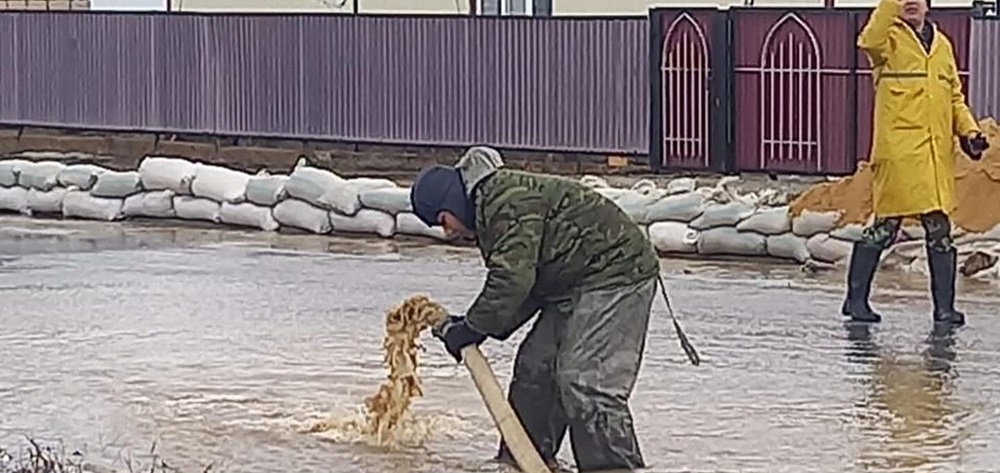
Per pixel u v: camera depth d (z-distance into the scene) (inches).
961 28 637.3
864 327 410.0
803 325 414.0
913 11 398.6
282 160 802.8
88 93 853.8
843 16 648.4
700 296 459.2
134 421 327.9
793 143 665.0
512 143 742.5
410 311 309.3
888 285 467.5
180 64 824.9
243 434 316.8
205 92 819.4
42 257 550.0
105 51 846.5
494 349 387.2
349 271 512.7
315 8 960.9
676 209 538.3
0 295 474.9
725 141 680.4
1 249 571.5
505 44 740.0
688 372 363.6
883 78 401.1
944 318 409.4
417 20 761.0
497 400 273.1
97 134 859.4
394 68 768.9
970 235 482.9
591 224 269.9
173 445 310.0
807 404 335.0
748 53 672.4
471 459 297.6
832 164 656.4
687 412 329.1
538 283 273.4
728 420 323.0
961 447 303.3
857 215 501.0
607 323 271.0
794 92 662.5
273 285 487.8
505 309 265.0
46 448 306.3
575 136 725.9
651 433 313.3
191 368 374.3
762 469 290.2
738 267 510.3
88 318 436.8
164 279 501.4
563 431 284.7
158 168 644.1
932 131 401.4
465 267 517.7
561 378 273.7
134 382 361.4
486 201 267.1
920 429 315.6
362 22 774.5
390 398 312.8
